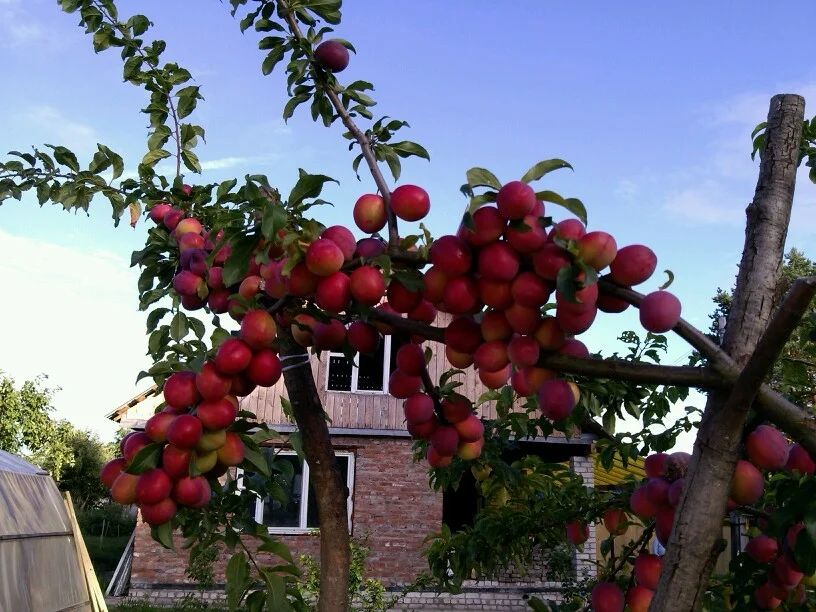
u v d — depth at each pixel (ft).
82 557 22.79
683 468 5.15
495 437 9.59
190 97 9.09
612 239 3.86
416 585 10.97
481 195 4.03
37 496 21.48
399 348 5.64
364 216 4.69
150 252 8.34
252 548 36.86
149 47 8.96
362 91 7.10
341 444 39.58
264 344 5.09
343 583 6.43
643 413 9.25
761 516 6.20
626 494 7.81
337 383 40.60
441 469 9.27
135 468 5.03
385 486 39.22
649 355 9.77
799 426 3.89
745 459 4.52
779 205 4.51
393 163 6.68
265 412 38.42
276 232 4.53
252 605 6.45
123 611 32.53
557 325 4.23
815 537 4.37
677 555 3.90
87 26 8.79
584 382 8.64
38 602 19.29
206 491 5.35
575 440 37.22
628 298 4.07
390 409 40.11
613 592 5.44
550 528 9.16
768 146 4.73
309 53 6.97
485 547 9.25
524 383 4.83
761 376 3.60
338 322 5.75
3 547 17.94
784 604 6.07
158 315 8.32
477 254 4.23
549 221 3.92
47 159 8.80
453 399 6.13
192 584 36.78
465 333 4.64
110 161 8.97
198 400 5.20
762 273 4.34
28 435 50.78
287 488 7.38
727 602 6.94
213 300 6.69
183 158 9.33
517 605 37.37
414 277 4.50
